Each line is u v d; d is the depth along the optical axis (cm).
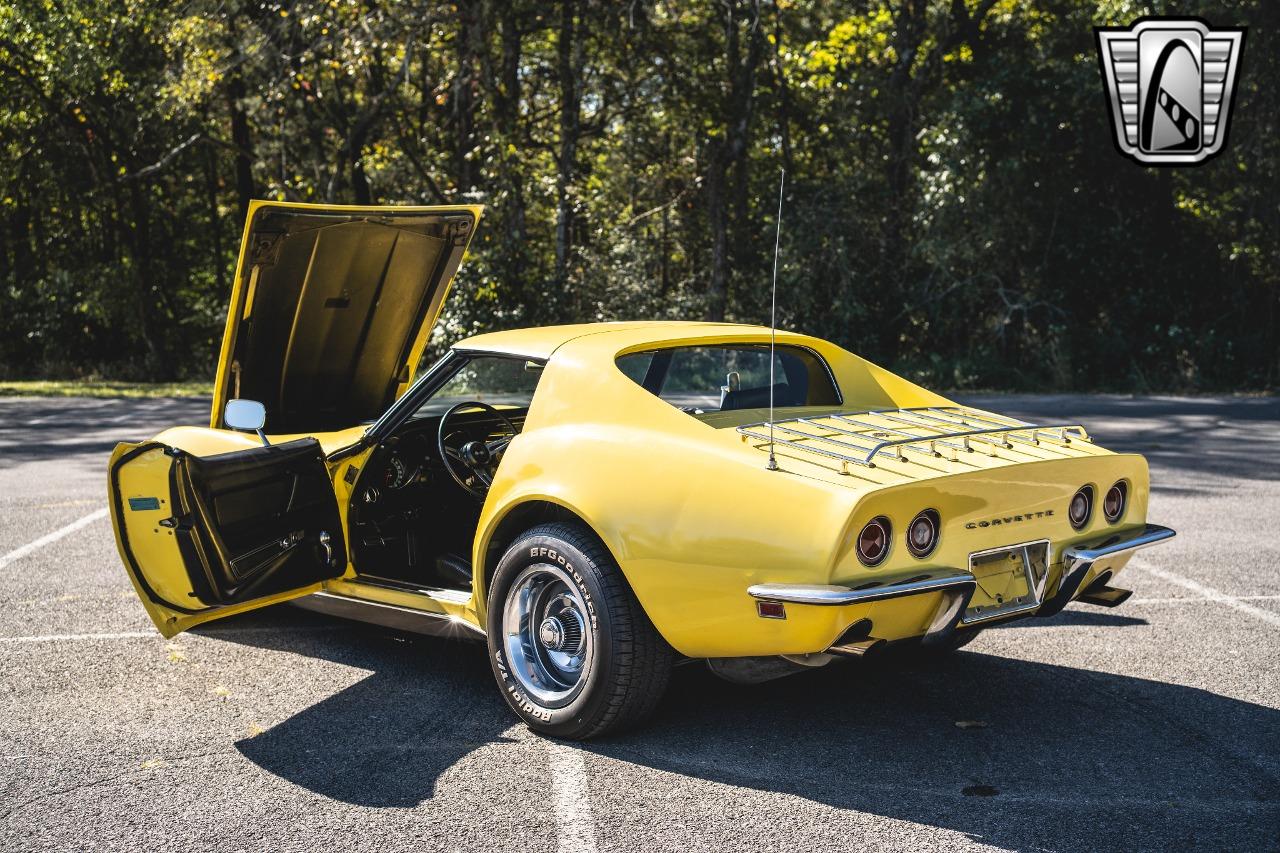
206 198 3519
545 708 392
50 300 2978
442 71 2350
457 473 493
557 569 387
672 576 359
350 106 2542
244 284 481
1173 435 1297
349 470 471
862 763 368
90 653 498
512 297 2020
